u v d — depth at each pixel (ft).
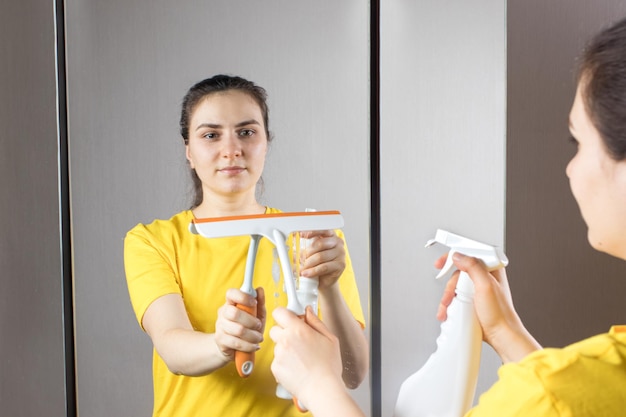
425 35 3.70
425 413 3.00
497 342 2.78
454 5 3.75
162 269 3.28
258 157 3.42
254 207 3.43
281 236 2.96
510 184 3.96
